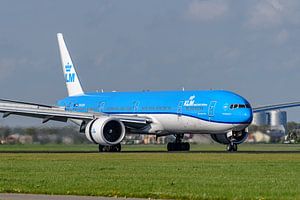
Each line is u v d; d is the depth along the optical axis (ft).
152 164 430.20
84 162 451.53
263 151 650.84
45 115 631.15
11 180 325.83
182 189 288.30
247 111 609.01
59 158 502.38
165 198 263.49
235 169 387.75
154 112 651.66
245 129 634.84
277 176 345.72
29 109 627.46
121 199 260.42
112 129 634.02
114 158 502.38
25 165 422.82
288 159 481.46
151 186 299.17
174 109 638.12
